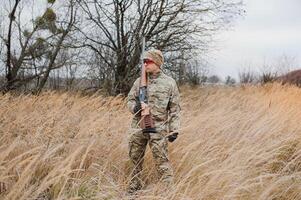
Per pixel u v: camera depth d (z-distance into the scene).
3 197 3.41
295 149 6.52
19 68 15.16
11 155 4.39
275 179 5.15
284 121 7.89
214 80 22.95
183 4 14.40
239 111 9.01
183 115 8.54
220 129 6.34
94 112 7.62
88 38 15.07
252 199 4.47
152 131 4.83
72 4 14.73
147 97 4.91
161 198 4.03
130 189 4.65
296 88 15.95
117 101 9.18
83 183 4.11
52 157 4.38
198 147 5.70
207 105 11.69
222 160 5.51
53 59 15.14
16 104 8.52
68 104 8.62
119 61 14.91
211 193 4.19
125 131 6.11
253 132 6.46
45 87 16.06
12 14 14.71
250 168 5.10
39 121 6.09
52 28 15.07
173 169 5.18
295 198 4.93
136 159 5.05
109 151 5.29
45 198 3.77
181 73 16.50
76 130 5.82
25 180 3.32
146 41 14.50
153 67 4.94
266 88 16.73
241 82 22.50
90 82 15.52
